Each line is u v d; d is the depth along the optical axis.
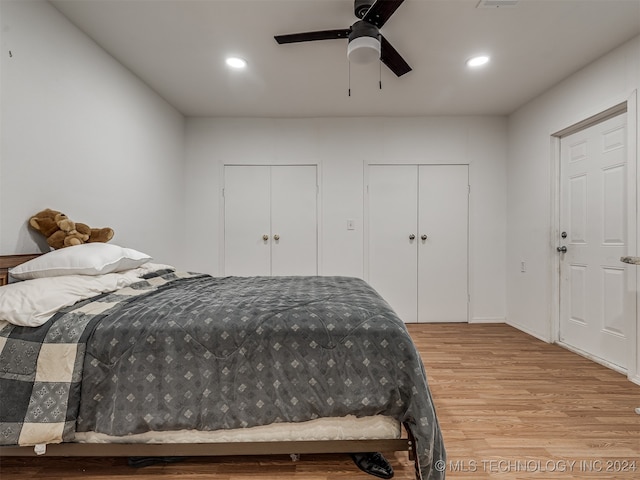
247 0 1.79
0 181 1.49
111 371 1.12
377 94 2.98
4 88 1.51
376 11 1.69
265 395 1.13
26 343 1.12
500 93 2.98
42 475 1.28
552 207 2.88
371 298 1.50
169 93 2.95
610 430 1.55
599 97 2.37
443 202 3.57
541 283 2.99
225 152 3.56
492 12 1.88
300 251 3.59
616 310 2.30
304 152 3.57
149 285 1.75
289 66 2.48
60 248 1.64
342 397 1.12
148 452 1.16
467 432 1.53
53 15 1.79
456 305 3.58
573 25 2.00
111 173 2.30
